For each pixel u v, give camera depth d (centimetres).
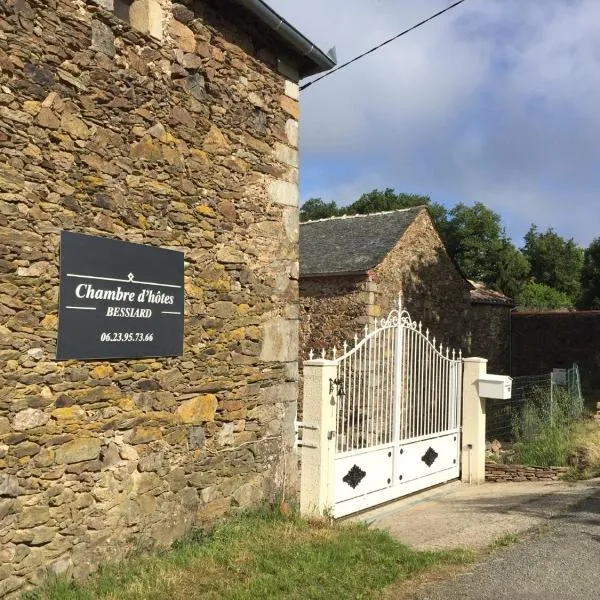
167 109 482
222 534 500
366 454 652
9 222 372
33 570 379
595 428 970
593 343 1602
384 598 402
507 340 1694
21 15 380
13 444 371
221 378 529
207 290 518
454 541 529
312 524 552
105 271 429
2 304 368
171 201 485
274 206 596
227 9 540
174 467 482
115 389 438
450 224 3575
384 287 1248
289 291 612
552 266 3919
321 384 589
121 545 436
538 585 420
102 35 432
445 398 798
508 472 825
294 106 629
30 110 385
